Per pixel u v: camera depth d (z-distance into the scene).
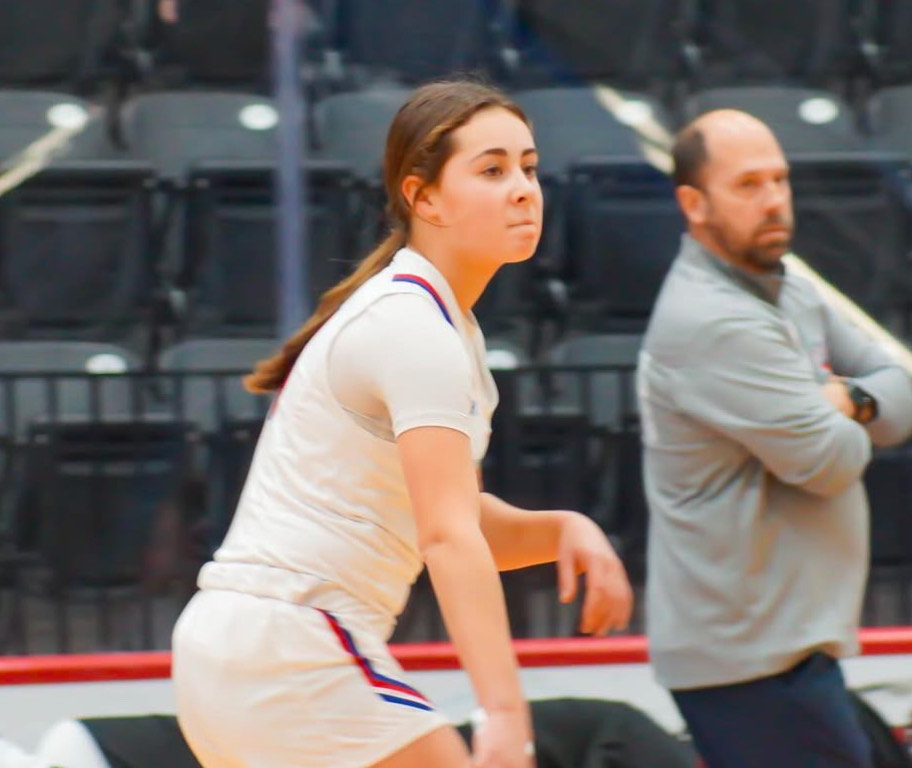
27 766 10.31
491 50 24.22
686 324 9.44
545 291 21.22
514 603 15.64
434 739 6.65
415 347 6.40
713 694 9.59
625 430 16.81
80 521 16.53
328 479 6.71
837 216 21.33
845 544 9.50
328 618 6.65
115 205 21.16
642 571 16.69
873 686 12.47
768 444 9.19
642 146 22.86
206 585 6.96
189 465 16.72
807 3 24.62
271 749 6.65
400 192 6.87
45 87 24.05
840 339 10.31
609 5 24.22
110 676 12.55
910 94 23.94
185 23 24.31
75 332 20.89
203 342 20.45
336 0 24.17
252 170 21.16
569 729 10.91
